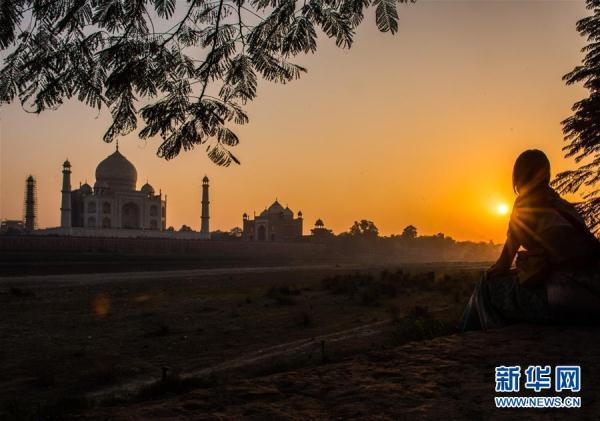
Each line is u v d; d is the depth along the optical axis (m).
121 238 81.81
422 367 2.36
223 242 96.50
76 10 2.45
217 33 2.68
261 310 23.28
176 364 13.09
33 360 13.71
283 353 13.27
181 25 2.64
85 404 8.76
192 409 1.84
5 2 2.37
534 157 3.14
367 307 22.95
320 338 15.26
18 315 22.39
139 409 1.86
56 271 57.19
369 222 149.62
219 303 26.53
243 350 14.46
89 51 2.54
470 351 2.61
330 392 2.03
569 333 2.85
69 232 89.31
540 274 3.08
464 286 28.16
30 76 2.56
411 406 1.85
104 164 108.00
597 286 2.93
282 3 2.60
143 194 106.88
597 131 14.21
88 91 2.62
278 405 1.87
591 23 13.90
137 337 16.94
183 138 2.72
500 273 3.36
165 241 88.25
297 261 101.31
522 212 3.16
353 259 118.25
